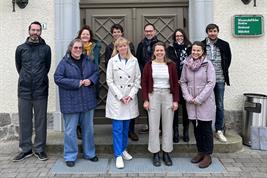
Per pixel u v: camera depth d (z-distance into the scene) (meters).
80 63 5.20
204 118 5.04
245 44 6.25
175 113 5.63
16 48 5.71
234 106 6.34
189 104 5.16
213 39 5.65
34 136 6.08
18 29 6.30
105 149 5.68
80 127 5.62
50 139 5.93
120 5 6.66
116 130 5.19
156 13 6.66
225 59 5.73
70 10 6.24
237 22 6.17
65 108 5.11
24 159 5.49
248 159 5.43
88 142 5.36
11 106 6.39
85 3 6.64
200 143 5.23
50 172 5.00
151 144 5.19
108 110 5.21
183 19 6.64
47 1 6.28
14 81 6.36
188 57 5.24
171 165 5.18
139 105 6.61
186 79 5.18
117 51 5.25
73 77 5.10
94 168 5.12
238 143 5.74
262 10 6.20
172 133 5.31
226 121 6.36
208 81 5.01
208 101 5.05
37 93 5.38
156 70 5.10
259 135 5.87
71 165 5.19
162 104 5.15
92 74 5.23
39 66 5.34
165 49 5.20
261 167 5.11
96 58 5.56
